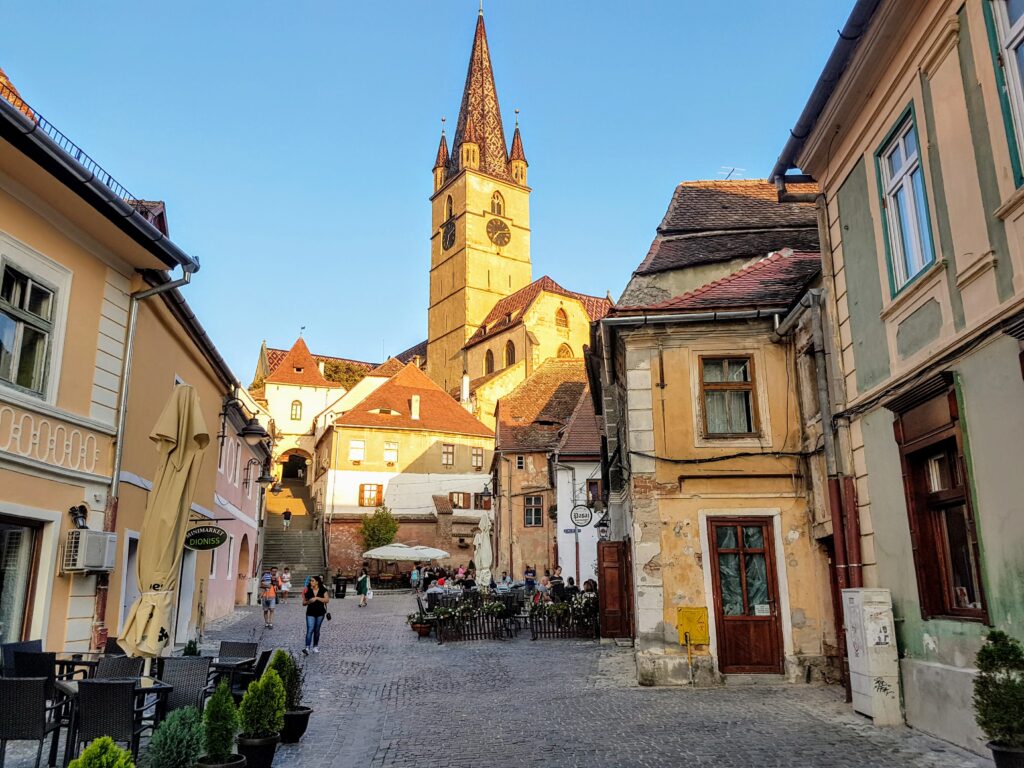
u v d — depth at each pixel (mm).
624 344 14297
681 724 9578
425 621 21422
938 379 8156
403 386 60781
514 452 41688
